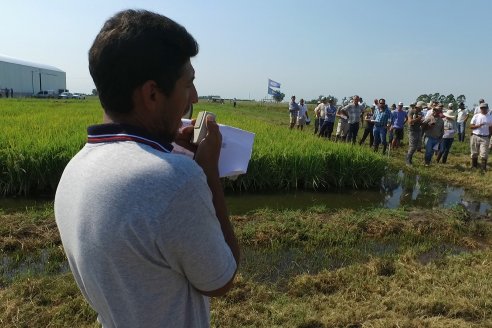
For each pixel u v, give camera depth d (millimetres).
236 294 4004
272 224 6039
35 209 7027
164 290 1052
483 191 9773
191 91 1229
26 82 64062
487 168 12617
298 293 4191
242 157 1464
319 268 4957
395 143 15891
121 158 1014
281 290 4320
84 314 3553
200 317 1178
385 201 8805
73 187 1083
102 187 993
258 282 4434
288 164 9219
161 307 1059
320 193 9219
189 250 1008
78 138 9094
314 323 3596
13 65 59625
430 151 12672
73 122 14008
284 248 5555
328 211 7242
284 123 29141
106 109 1126
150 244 974
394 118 16031
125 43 1029
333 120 17062
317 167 9305
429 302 3896
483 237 6449
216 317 3613
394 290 4219
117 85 1057
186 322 1129
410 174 11445
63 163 8039
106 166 1016
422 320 3625
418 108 12328
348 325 3572
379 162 9891
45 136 9570
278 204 8148
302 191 9289
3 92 56344
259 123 16750
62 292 3869
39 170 7859
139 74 1045
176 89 1122
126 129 1073
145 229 956
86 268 1052
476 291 4172
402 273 4625
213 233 1051
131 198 958
